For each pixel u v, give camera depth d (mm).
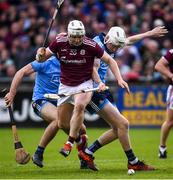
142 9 62188
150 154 36562
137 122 53594
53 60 30359
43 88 30359
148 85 53406
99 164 31500
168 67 35000
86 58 27469
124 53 57375
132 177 26500
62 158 34656
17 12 64625
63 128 28969
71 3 64375
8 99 29312
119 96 53281
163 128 34688
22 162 28875
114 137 28781
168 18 60656
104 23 62031
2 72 57469
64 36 27500
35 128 53812
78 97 27297
